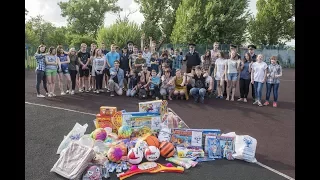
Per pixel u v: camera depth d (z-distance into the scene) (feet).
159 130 18.40
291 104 31.89
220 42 100.12
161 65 37.60
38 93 33.04
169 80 33.40
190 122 23.94
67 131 20.71
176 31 108.37
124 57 36.70
